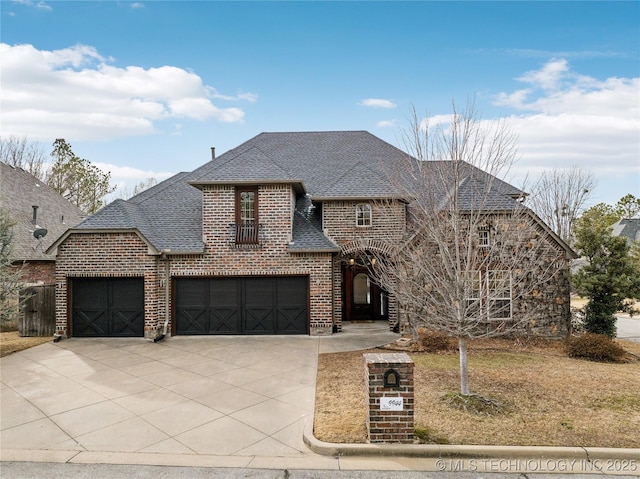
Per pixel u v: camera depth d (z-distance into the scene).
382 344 12.24
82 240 13.20
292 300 13.76
